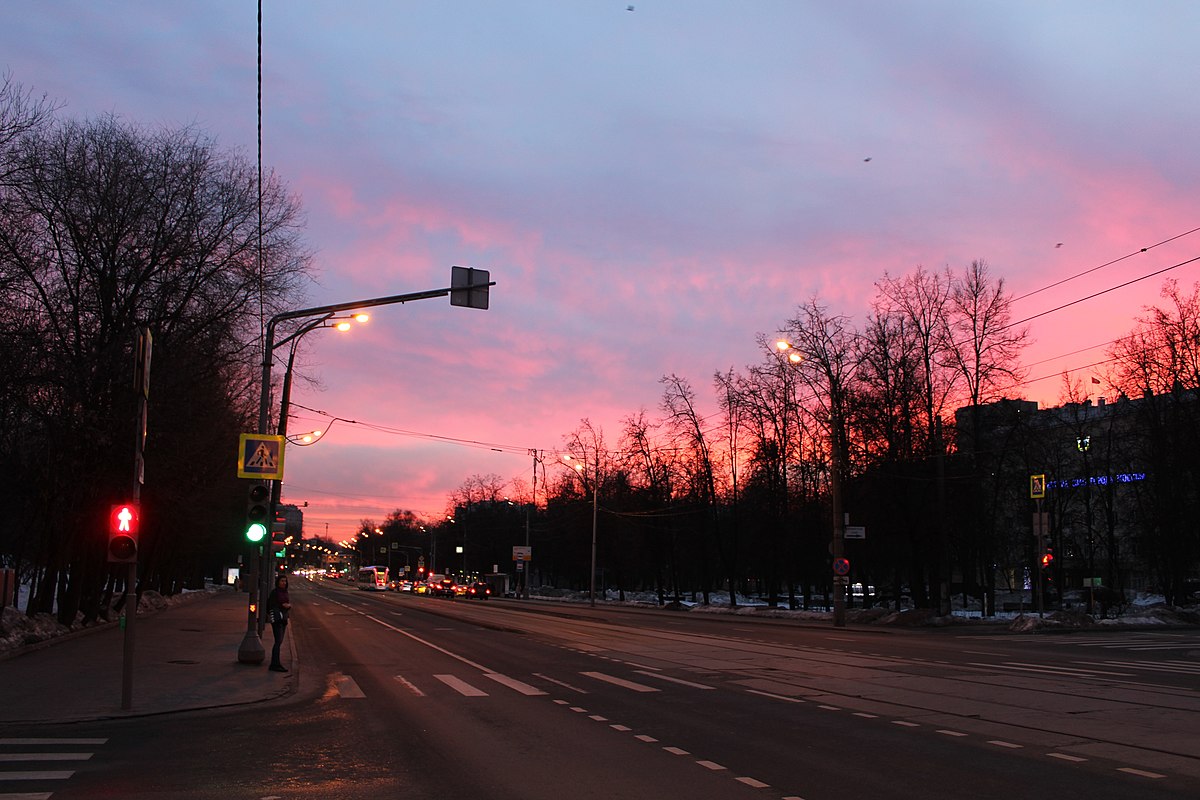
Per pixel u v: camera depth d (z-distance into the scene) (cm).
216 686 1566
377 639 2916
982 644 2717
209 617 3950
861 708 1321
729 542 6900
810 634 3291
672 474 6769
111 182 2584
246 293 2806
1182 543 4666
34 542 3316
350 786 833
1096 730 1114
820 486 5453
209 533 5238
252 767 922
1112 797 771
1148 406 4594
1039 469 5288
